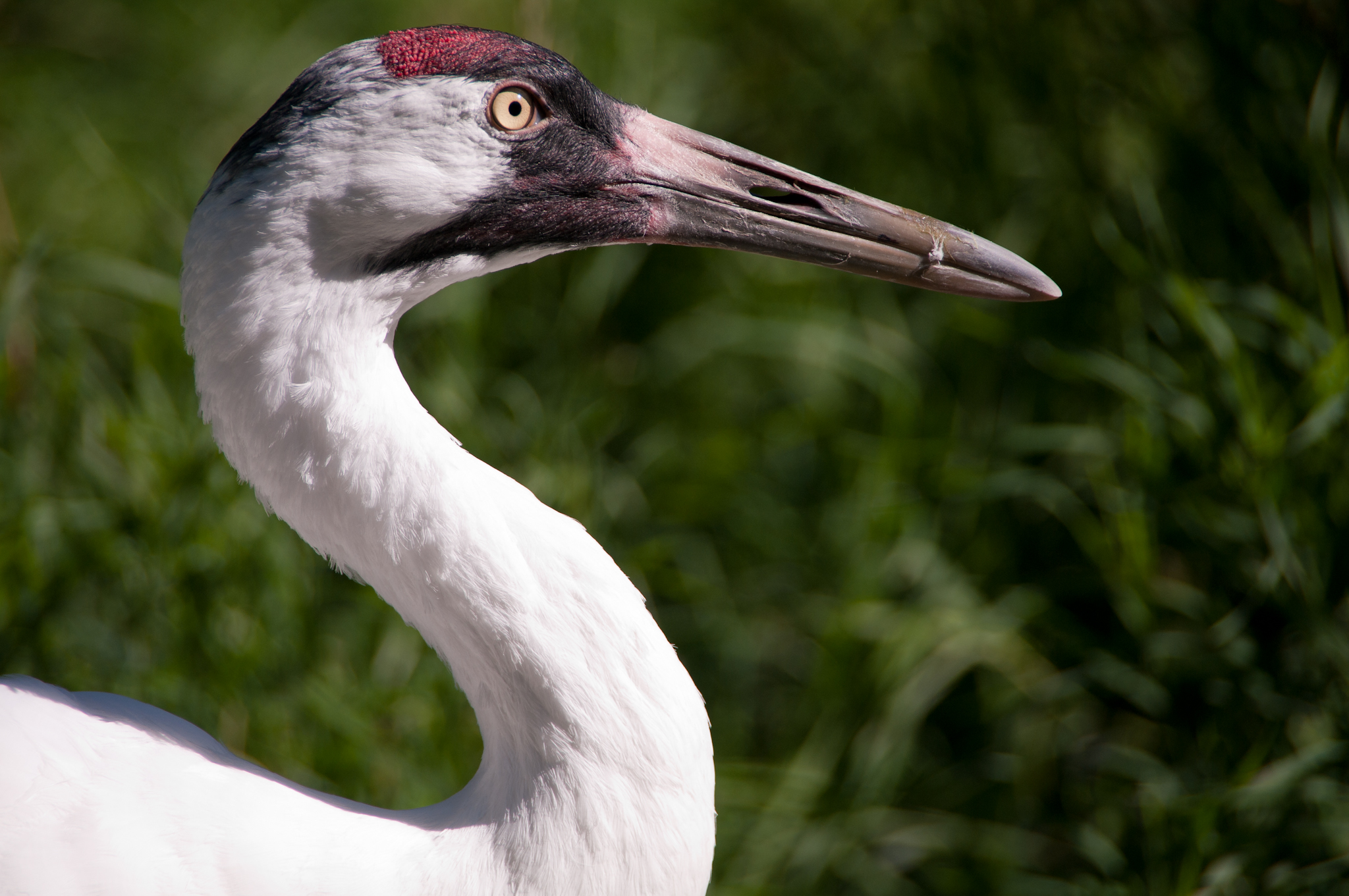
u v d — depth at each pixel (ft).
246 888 11.55
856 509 23.32
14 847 11.45
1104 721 22.44
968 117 25.30
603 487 23.75
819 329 25.25
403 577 12.02
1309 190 20.93
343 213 11.74
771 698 23.88
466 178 12.32
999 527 23.32
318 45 32.76
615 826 11.64
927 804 21.99
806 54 29.27
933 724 22.84
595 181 13.12
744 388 27.17
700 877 12.26
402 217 11.97
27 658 20.03
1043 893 20.86
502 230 12.76
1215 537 20.03
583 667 11.61
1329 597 19.13
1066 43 24.31
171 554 20.13
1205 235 22.56
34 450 21.27
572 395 24.09
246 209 11.61
